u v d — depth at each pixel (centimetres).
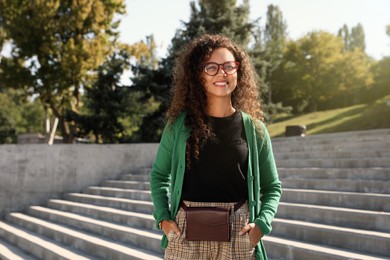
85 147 1089
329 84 4581
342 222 480
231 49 225
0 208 1015
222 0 1833
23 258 662
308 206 523
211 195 200
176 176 205
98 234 698
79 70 2077
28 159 1047
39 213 939
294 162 802
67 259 582
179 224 201
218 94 207
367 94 4938
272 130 3091
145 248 576
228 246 194
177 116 216
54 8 2061
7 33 2144
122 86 1991
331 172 666
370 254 396
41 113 5297
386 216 437
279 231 503
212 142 202
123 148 1118
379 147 781
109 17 2292
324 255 400
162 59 1853
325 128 2598
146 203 757
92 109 2025
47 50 2081
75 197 994
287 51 4775
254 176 206
